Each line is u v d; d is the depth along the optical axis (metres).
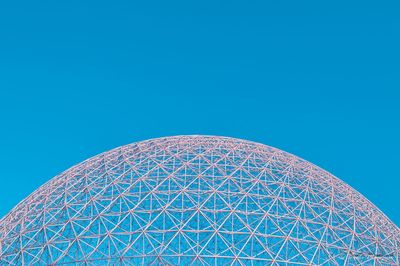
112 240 41.69
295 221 43.66
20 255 43.75
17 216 47.72
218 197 44.09
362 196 50.38
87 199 45.31
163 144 50.25
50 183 49.88
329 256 42.41
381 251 45.50
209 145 50.03
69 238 42.62
